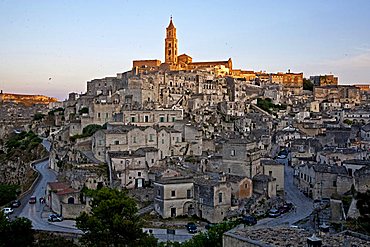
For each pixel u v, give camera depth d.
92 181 133.62
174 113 185.38
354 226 90.19
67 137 191.38
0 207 134.25
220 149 162.88
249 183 126.25
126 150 152.12
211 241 75.25
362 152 145.00
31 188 153.38
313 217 107.62
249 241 45.16
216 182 117.06
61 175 151.50
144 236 87.94
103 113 189.62
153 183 132.12
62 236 102.44
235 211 116.62
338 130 191.38
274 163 139.25
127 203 92.31
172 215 118.81
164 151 162.12
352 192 110.06
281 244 44.06
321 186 127.62
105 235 86.00
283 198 129.25
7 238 90.88
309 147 169.25
